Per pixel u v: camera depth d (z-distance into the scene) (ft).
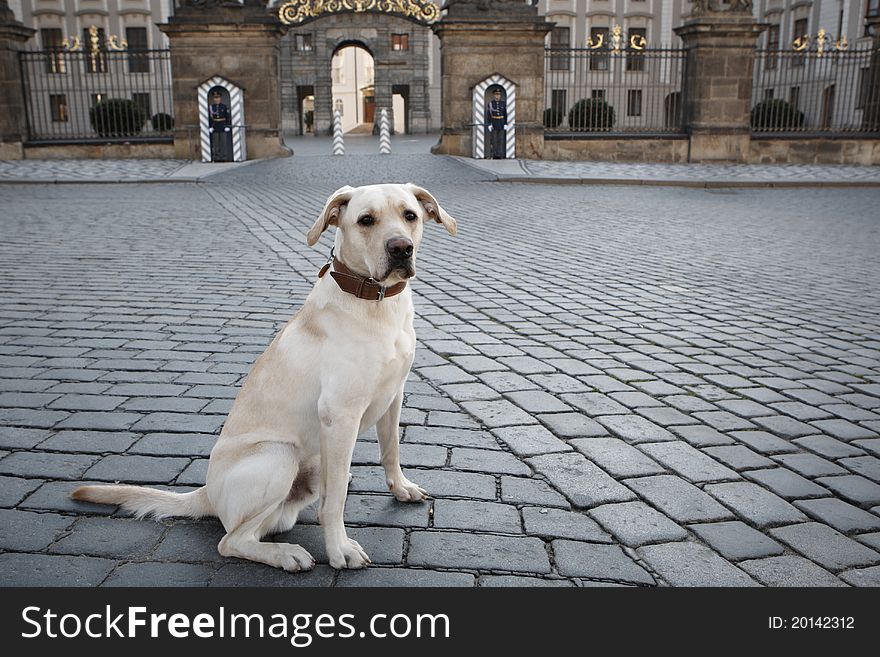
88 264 28.43
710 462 12.66
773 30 167.32
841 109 117.80
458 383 16.22
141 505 10.16
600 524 10.64
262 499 9.18
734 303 24.23
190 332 19.54
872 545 10.26
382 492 11.50
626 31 178.91
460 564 9.64
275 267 28.25
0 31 78.89
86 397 14.87
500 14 79.61
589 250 33.83
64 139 83.15
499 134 79.87
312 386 9.25
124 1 165.48
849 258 32.32
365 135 179.42
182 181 62.75
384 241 8.81
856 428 14.26
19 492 11.16
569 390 15.96
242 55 78.84
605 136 82.17
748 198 55.16
